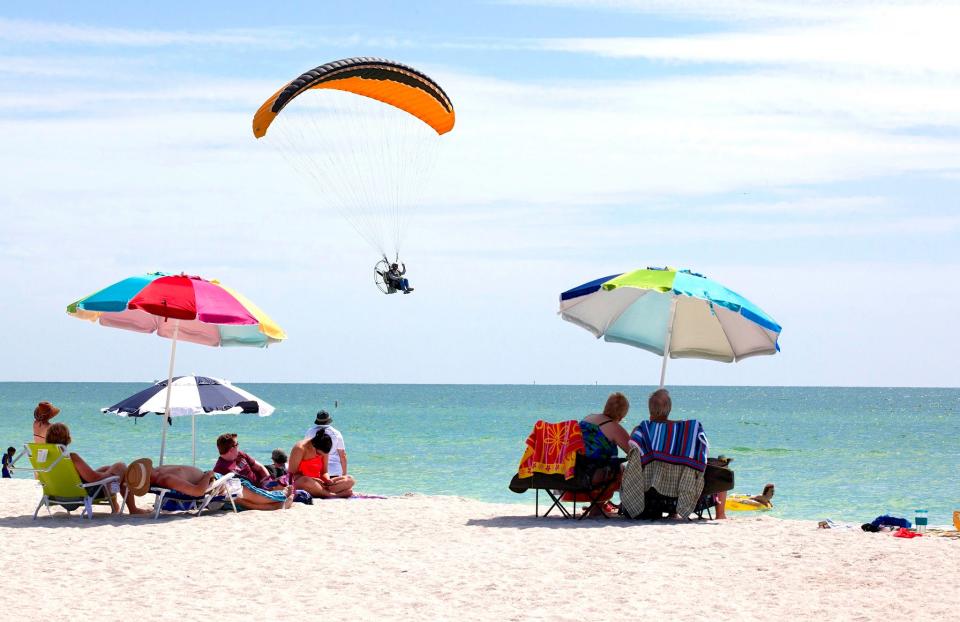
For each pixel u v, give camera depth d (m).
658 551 8.40
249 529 9.73
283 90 14.10
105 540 9.09
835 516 19.03
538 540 9.03
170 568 7.85
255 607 6.62
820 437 53.66
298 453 12.40
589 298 11.74
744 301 10.70
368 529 9.79
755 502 18.08
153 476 10.66
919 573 7.38
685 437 10.29
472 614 6.43
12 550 8.55
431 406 113.50
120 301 10.30
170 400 11.56
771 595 6.85
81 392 191.62
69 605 6.63
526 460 10.55
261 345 12.61
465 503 12.55
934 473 30.23
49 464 10.22
